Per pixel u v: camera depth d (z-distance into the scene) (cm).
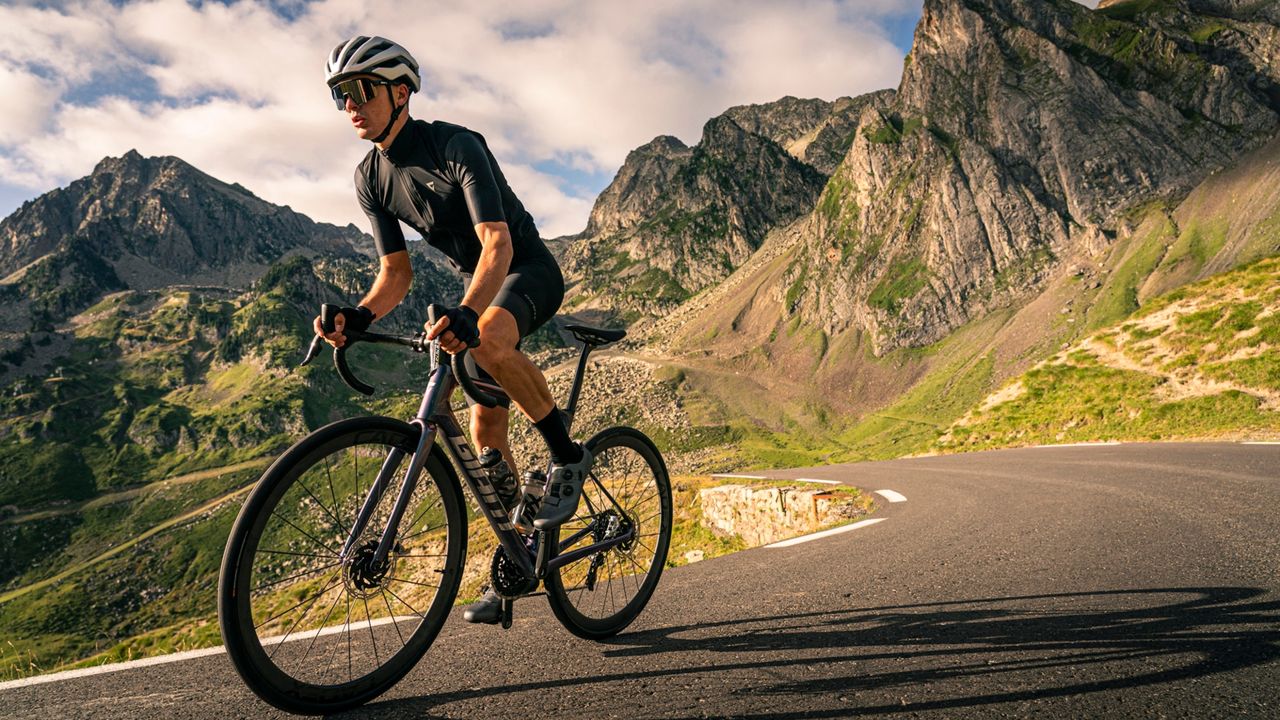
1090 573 302
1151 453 950
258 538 156
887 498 845
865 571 337
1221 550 336
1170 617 220
